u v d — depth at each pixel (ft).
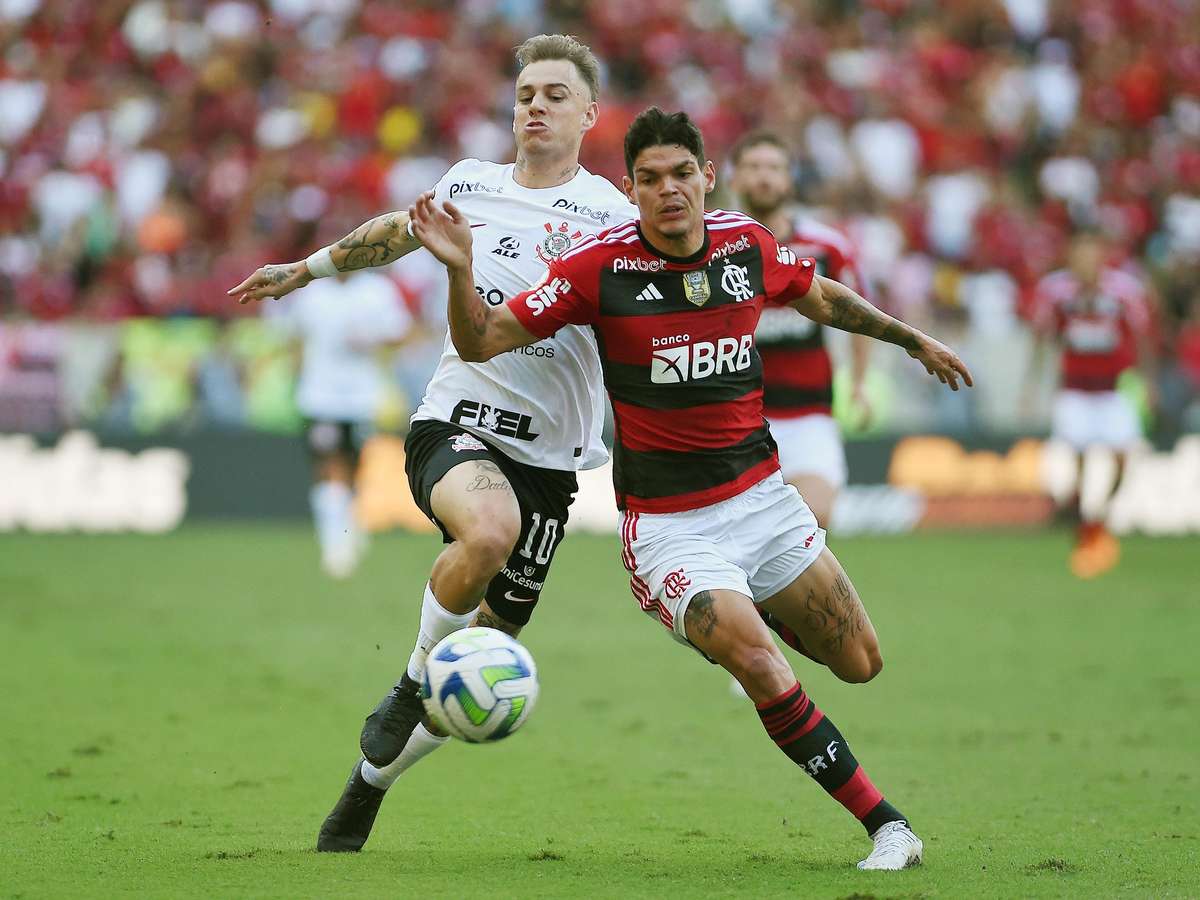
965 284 250.57
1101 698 107.04
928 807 75.15
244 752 87.51
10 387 209.56
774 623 65.51
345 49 277.85
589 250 61.26
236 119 263.90
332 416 169.07
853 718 99.96
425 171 248.93
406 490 216.95
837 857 64.13
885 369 219.41
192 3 284.61
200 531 210.79
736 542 62.64
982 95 291.58
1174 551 202.80
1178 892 56.90
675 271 61.41
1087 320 177.17
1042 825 70.85
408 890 56.39
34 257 243.60
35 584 161.27
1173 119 300.20
